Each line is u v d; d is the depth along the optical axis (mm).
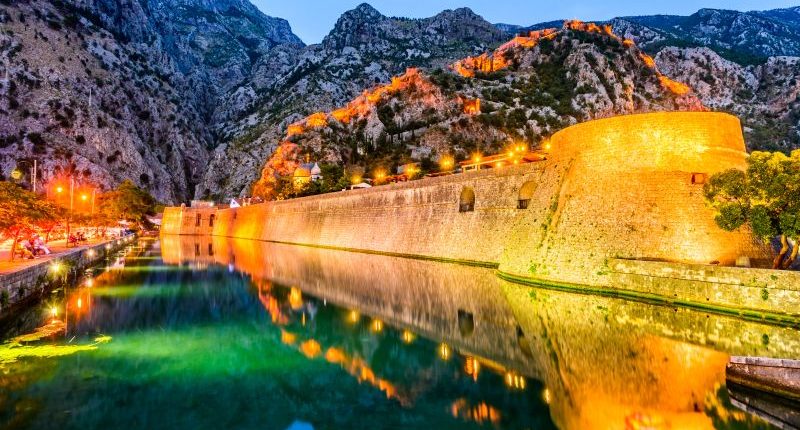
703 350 18266
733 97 182875
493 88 168375
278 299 32312
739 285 22500
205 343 21500
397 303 30047
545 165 39094
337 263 51031
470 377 16891
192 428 12742
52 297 31328
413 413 13797
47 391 15203
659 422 12617
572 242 31266
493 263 42094
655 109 166000
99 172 140125
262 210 100625
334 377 17094
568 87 167500
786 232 23516
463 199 49875
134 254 64562
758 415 13055
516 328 22875
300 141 153750
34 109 138500
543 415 13414
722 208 25609
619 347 19062
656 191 30047
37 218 29734
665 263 25750
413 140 153375
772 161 24516
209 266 50781
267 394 15344
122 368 17656
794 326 20484
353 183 105562
